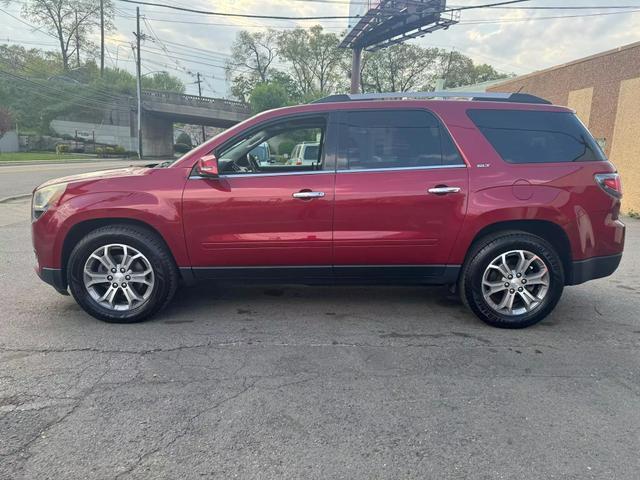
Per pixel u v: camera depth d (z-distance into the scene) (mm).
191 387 3129
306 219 4047
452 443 2596
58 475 2301
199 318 4367
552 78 15547
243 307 4680
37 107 59094
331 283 4301
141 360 3500
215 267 4168
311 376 3303
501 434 2680
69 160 40812
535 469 2393
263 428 2703
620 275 6094
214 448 2525
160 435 2623
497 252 4082
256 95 54750
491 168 4078
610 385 3244
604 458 2482
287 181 4043
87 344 3766
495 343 3896
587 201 4113
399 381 3254
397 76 61156
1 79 57344
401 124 4164
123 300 4258
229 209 4027
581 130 4273
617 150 12734
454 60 60875
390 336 4012
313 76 65625
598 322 4410
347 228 4066
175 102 62312
